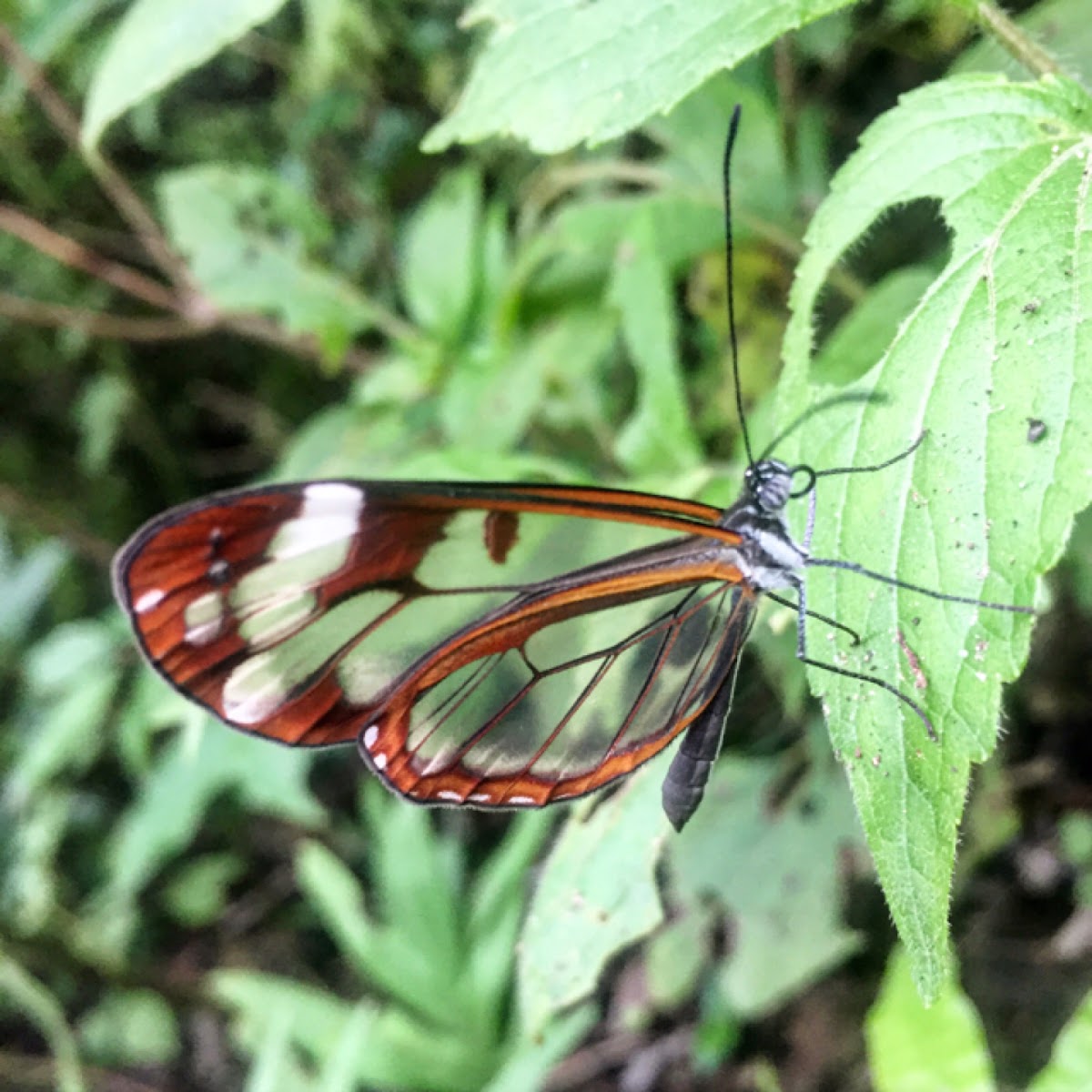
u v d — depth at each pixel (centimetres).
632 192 12
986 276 6
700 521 7
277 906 18
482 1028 14
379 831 15
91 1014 17
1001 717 5
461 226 12
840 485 6
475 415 11
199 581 6
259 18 8
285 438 19
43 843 16
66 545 18
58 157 16
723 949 11
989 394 5
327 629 7
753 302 11
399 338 12
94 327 15
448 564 7
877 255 10
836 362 8
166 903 18
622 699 7
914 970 5
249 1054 16
